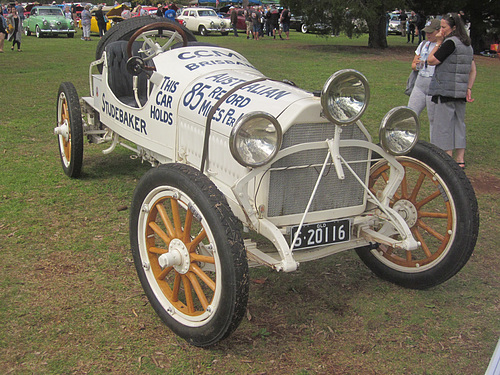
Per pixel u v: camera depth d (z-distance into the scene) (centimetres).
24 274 354
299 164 293
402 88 1147
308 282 364
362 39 2562
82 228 431
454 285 365
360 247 365
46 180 538
